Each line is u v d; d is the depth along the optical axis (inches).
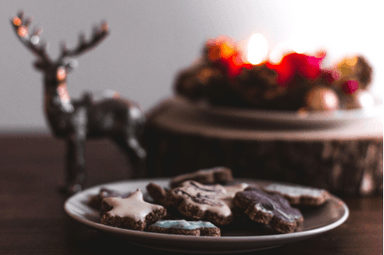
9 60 60.8
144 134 33.4
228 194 21.2
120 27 62.5
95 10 61.1
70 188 27.3
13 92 61.6
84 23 60.7
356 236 22.3
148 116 35.6
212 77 32.0
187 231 18.9
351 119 29.4
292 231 19.8
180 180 22.6
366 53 65.7
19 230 22.3
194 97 33.4
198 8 64.2
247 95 30.8
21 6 59.2
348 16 65.5
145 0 62.6
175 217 20.2
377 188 29.7
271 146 29.3
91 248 20.8
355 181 29.5
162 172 32.0
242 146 29.4
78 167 27.3
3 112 61.9
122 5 62.0
